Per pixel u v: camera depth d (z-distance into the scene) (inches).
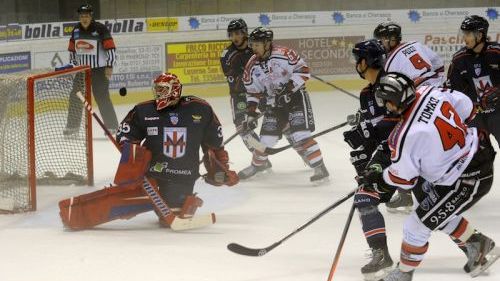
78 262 305.3
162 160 349.7
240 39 486.0
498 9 890.1
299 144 450.6
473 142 256.8
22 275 289.9
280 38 849.5
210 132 355.9
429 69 346.0
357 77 882.1
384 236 279.0
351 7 1069.1
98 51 636.7
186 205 348.8
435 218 259.8
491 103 382.6
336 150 564.4
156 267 297.7
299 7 1072.8
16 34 723.4
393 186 263.1
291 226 359.9
